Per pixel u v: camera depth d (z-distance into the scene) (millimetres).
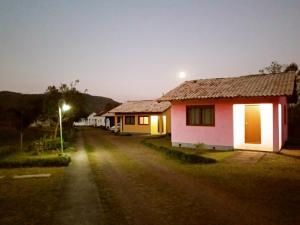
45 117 27984
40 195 9344
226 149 17984
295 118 26812
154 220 6938
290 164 13180
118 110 43188
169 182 10742
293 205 7730
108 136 37656
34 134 41938
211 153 16875
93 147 24328
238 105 18641
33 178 11969
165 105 38312
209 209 7598
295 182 10109
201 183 10391
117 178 11734
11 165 14641
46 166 14812
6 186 10648
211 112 18828
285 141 20750
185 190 9539
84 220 7066
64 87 28547
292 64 33219
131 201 8523
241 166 13039
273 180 10438
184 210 7590
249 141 19469
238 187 9648
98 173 12867
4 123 48094
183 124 20141
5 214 7590
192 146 19609
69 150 21469
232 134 17828
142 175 12180
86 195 9273
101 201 8594
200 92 19406
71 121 39500
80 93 31922
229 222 6668
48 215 7461
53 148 21453
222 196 8711
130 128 41312
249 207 7641
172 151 17391
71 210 7816
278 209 7438
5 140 32562
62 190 9945
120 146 24422
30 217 7340
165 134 34000
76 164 15484
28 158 16141
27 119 24016
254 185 9828
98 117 80500
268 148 17391
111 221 6953
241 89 17938
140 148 22469
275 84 17281
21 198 9031
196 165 13938
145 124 39594
